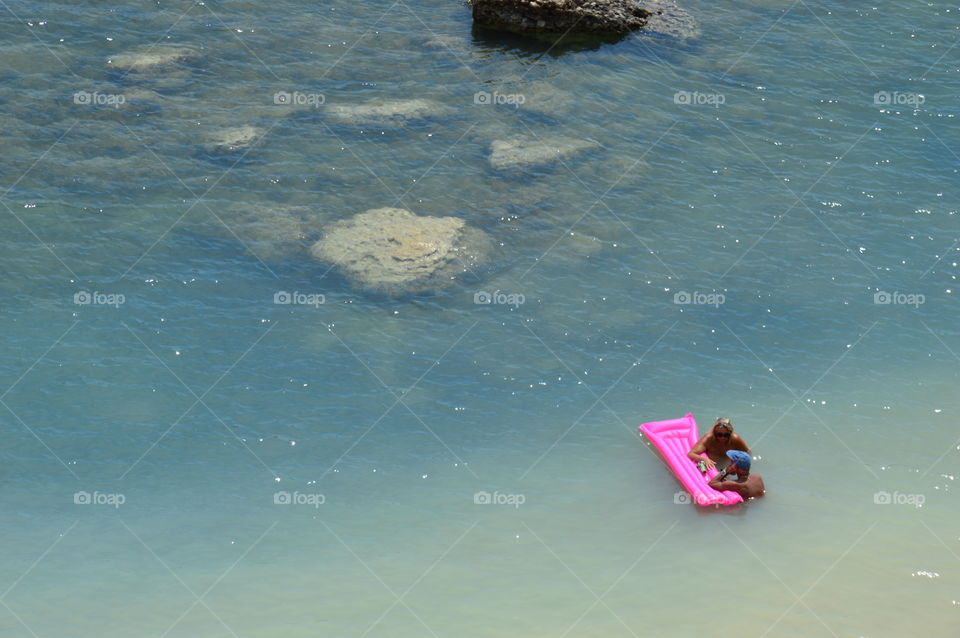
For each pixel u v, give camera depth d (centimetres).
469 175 2816
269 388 2200
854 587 1752
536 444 2089
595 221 2692
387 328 2369
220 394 2178
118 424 2097
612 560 1816
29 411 2108
